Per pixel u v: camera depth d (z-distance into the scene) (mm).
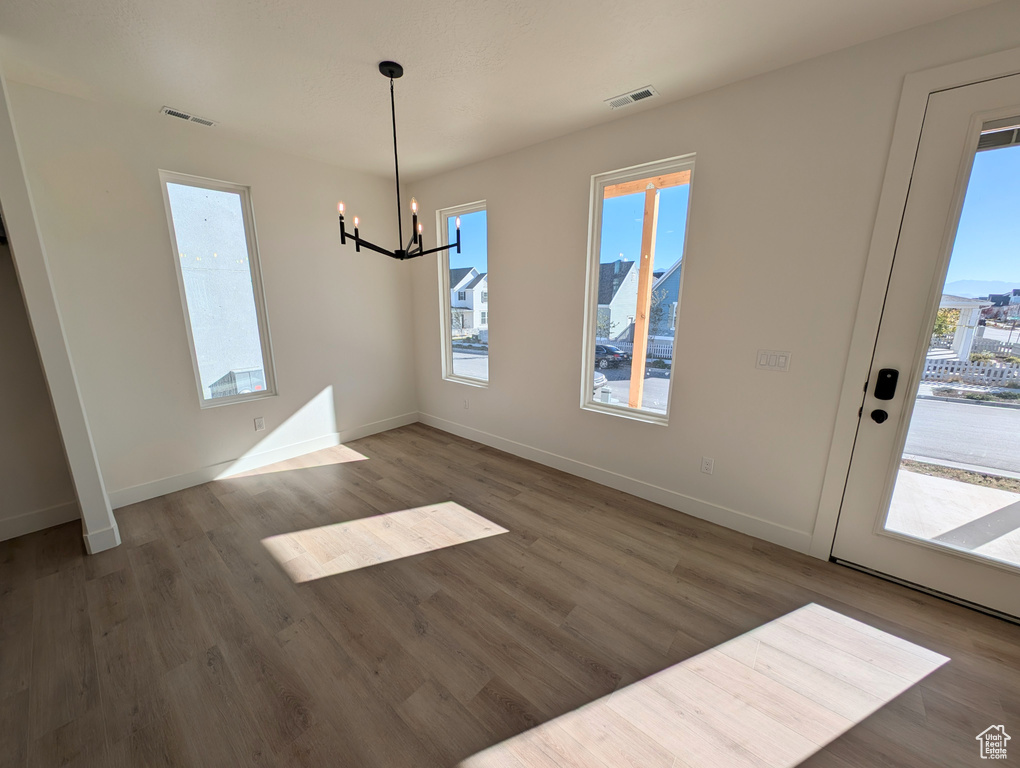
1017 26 1509
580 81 2137
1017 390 1672
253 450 3377
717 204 2287
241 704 1433
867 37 1758
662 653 1641
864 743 1307
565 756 1271
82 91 2262
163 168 2664
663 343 2736
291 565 2184
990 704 1426
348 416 4008
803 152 1991
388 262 4094
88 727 1357
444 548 2334
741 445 2408
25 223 1892
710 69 2021
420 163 3473
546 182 3012
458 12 1618
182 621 1798
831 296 2008
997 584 1790
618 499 2896
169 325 2828
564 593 1979
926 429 1873
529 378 3441
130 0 1523
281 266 3318
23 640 1698
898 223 1807
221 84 2180
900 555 2000
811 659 1607
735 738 1324
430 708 1421
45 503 2541
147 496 2867
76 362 2496
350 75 2082
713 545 2355
